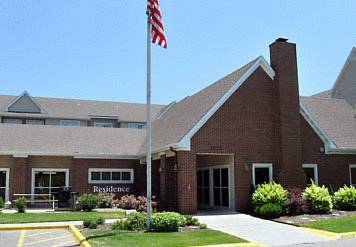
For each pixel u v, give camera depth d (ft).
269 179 73.36
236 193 70.85
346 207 69.21
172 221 49.90
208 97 78.07
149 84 51.44
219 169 77.25
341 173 80.43
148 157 50.65
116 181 94.94
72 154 91.71
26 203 80.12
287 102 74.95
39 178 90.58
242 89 73.51
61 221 61.57
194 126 68.74
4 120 157.89
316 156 78.74
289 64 76.28
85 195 81.25
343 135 85.25
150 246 39.45
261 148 73.41
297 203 65.16
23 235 50.75
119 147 99.40
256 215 66.54
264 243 43.52
